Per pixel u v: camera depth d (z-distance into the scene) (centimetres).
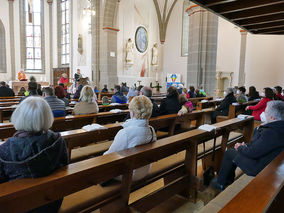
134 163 205
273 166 178
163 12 1828
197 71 1096
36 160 139
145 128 227
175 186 256
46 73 2009
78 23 1591
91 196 198
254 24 586
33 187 135
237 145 257
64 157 166
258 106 575
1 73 1897
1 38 1892
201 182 282
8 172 144
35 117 144
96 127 300
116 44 1430
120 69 1495
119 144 221
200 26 1076
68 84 1320
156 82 1867
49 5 1953
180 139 243
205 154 316
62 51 1897
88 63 1534
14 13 1914
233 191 221
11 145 141
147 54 1747
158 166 275
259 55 1448
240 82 1509
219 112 664
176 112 467
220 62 1581
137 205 213
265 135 232
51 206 162
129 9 1526
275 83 1411
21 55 1956
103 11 1349
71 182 162
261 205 129
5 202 133
